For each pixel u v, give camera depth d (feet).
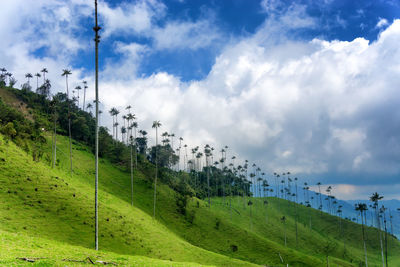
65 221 193.67
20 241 116.57
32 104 632.79
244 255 377.50
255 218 645.10
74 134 591.78
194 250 273.95
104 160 536.83
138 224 266.98
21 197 196.13
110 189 403.95
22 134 376.48
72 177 345.92
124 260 122.42
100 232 202.80
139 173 533.14
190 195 542.98
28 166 250.16
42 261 87.51
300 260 393.09
